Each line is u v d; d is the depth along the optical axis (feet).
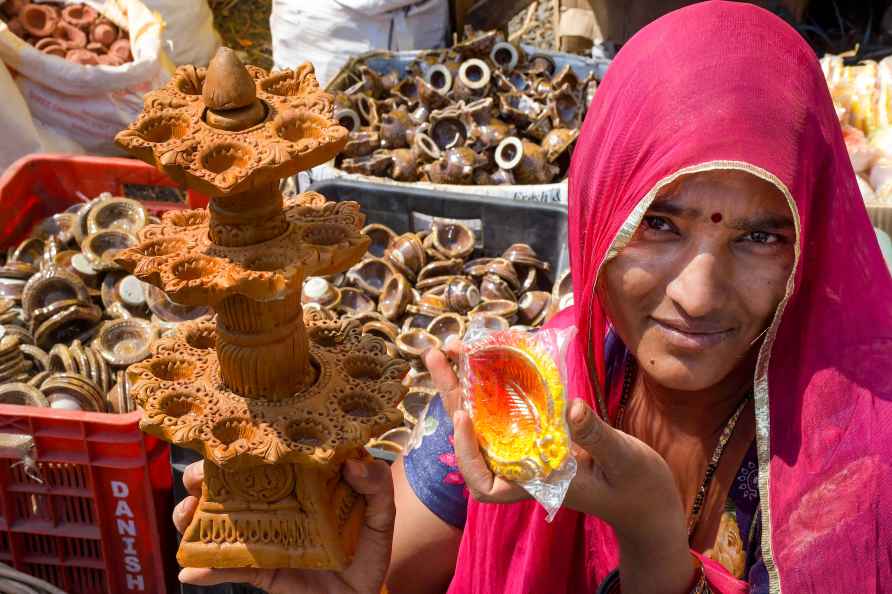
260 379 3.06
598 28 14.29
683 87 3.23
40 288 8.42
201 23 14.21
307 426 3.05
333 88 11.79
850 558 3.35
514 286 9.00
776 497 3.54
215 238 2.89
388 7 12.50
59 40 12.28
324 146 2.67
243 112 2.77
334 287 8.95
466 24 13.58
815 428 3.44
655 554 3.40
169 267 2.75
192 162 2.61
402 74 12.16
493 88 11.82
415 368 8.38
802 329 3.53
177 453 6.11
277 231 2.91
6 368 7.82
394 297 8.87
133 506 6.49
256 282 2.70
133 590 6.86
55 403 7.52
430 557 4.62
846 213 3.43
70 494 6.50
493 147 10.98
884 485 3.31
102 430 6.25
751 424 3.92
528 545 4.20
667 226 3.33
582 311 3.74
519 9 13.62
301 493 3.21
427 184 9.44
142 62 11.61
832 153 3.36
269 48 16.43
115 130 11.85
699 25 3.34
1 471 6.44
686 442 4.09
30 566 6.83
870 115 11.14
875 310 3.48
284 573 3.56
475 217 9.19
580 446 2.98
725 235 3.23
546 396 2.89
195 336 3.40
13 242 9.42
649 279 3.35
